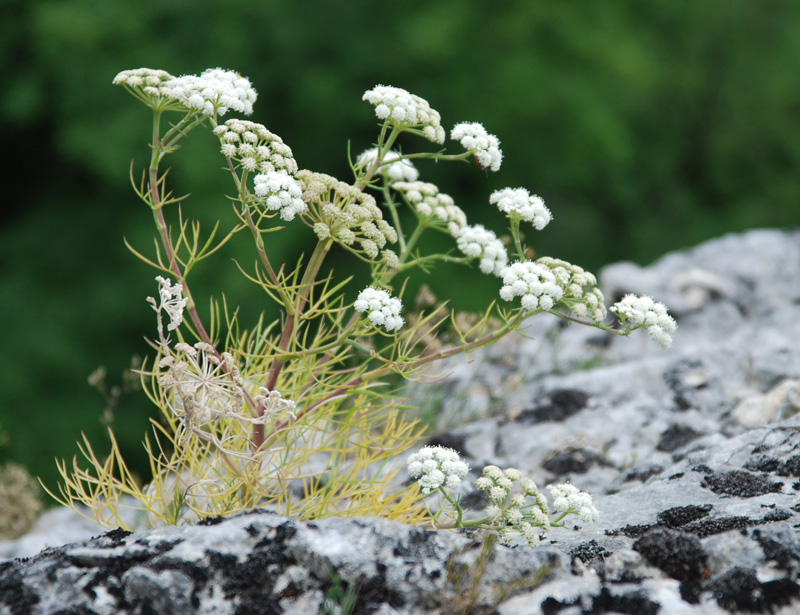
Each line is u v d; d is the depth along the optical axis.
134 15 3.14
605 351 1.58
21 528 1.35
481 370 1.52
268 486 1.20
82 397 3.00
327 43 3.33
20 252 3.27
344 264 3.24
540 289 1.11
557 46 3.46
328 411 1.19
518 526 1.10
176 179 3.03
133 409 2.97
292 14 3.29
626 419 1.35
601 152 3.43
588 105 3.31
